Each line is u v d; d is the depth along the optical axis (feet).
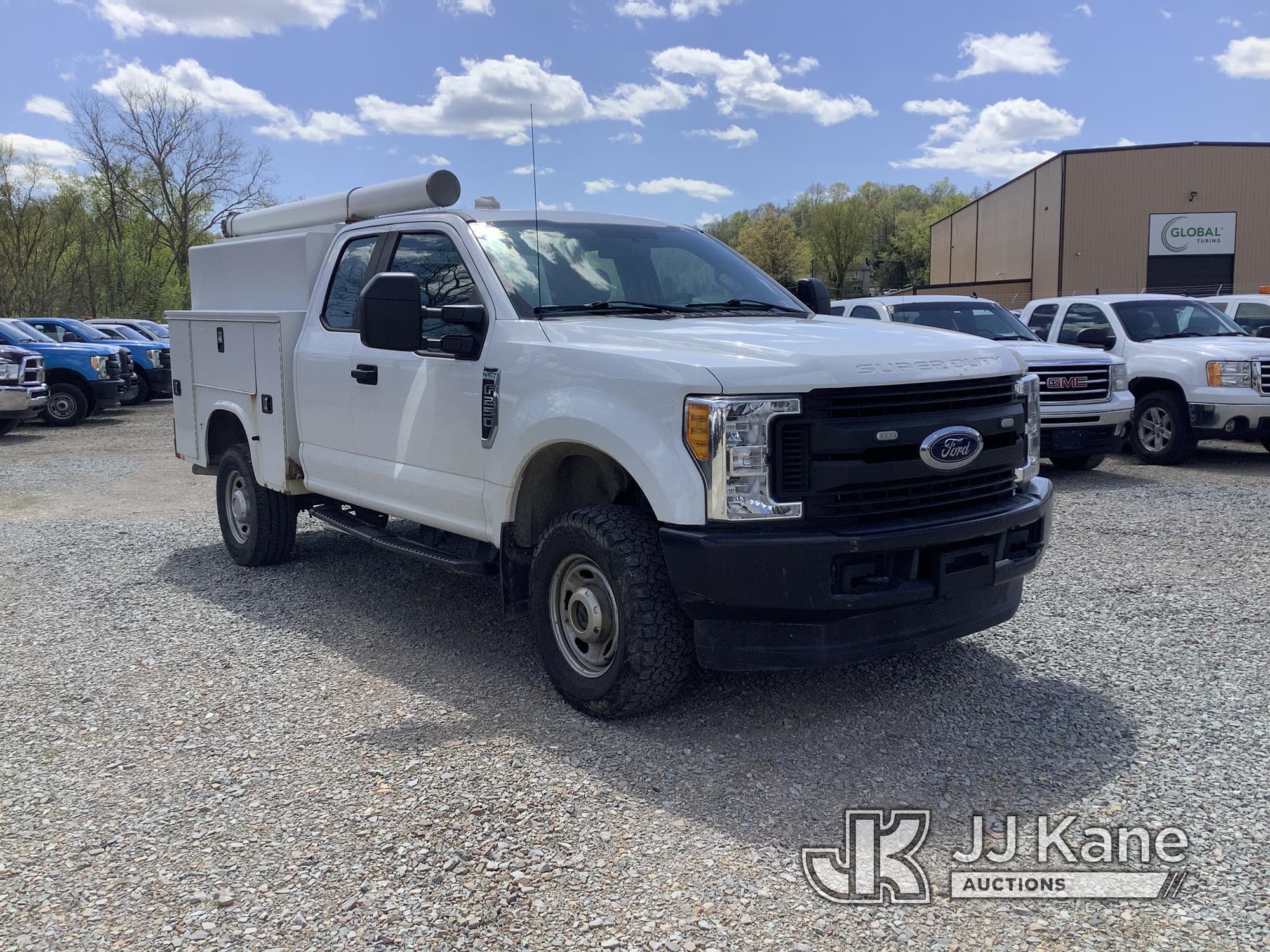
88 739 13.70
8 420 54.03
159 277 161.07
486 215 16.97
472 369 15.53
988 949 8.92
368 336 14.99
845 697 14.66
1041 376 32.27
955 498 13.48
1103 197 157.89
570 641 14.55
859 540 12.26
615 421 13.15
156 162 177.68
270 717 14.35
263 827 11.21
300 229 22.56
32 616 19.53
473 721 14.07
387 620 18.97
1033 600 19.43
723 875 10.11
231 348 22.11
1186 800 11.49
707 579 12.36
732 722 13.88
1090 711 14.05
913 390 12.96
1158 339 38.88
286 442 20.51
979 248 219.00
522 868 10.28
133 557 24.57
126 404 74.64
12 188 144.46
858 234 282.97
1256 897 9.62
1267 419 35.14
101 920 9.53
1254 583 20.36
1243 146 153.48
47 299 149.59
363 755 13.01
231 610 19.79
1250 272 156.56
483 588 21.24
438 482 16.48
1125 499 30.17
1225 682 15.02
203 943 9.14
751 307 16.96
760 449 12.28
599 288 16.25
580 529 13.78
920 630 13.28
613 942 9.06
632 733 13.56
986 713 14.02
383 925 9.36
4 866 10.51
